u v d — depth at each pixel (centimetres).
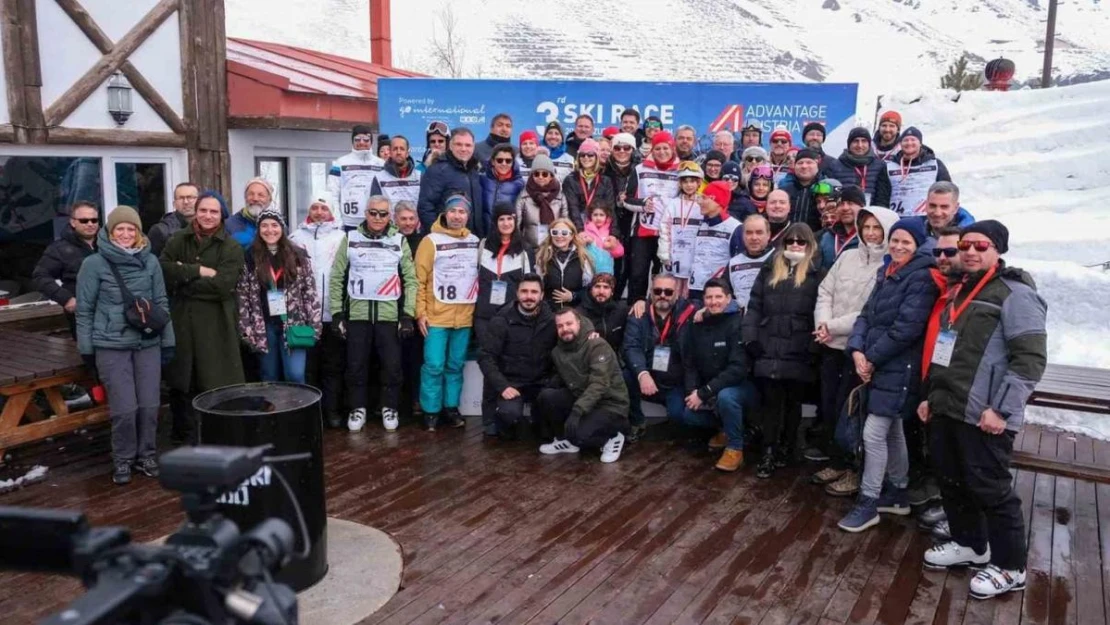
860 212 479
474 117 915
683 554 410
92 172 719
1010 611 360
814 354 512
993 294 367
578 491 491
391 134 920
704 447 577
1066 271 784
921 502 473
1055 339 743
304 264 565
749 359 530
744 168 676
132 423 488
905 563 405
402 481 502
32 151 672
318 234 593
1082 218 1007
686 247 622
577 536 429
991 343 366
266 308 561
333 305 583
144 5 740
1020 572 374
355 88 958
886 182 657
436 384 600
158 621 167
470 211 636
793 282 505
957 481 385
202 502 179
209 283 518
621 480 511
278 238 554
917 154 658
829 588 378
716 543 423
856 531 439
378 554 402
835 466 514
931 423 386
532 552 409
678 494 489
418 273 594
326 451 554
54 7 672
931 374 384
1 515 183
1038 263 810
